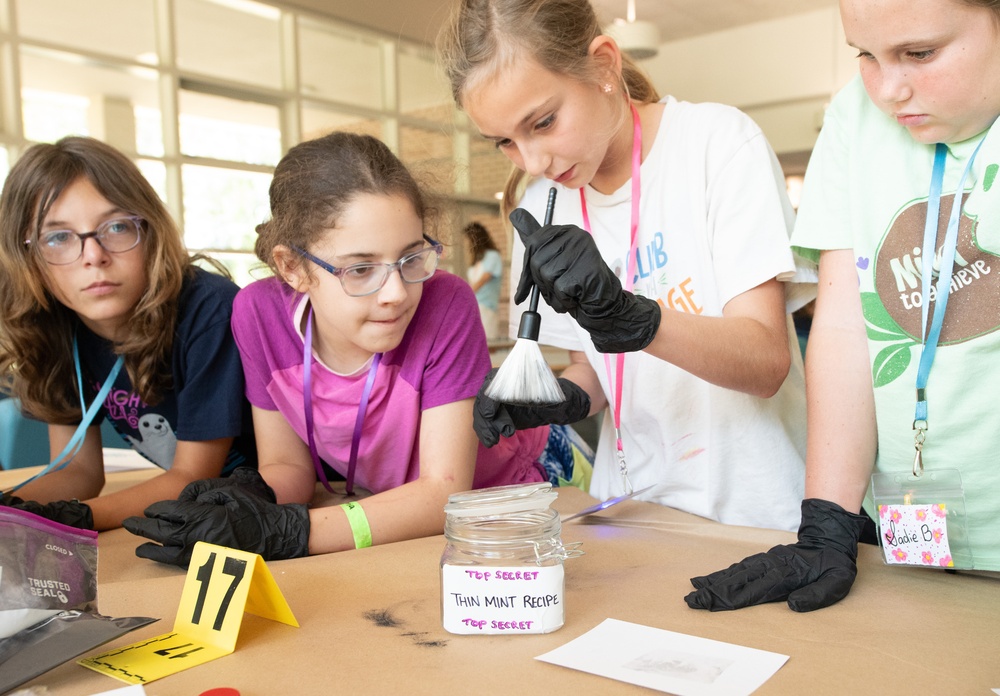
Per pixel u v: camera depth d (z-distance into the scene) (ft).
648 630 2.62
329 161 3.72
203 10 20.72
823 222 3.67
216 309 4.75
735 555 3.42
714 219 4.25
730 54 31.45
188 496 3.71
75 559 2.69
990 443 3.17
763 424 4.49
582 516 4.32
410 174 3.87
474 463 4.33
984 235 3.07
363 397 4.27
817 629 2.61
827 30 29.48
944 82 2.78
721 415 4.49
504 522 2.69
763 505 4.49
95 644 2.48
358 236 3.60
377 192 3.62
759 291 4.08
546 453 6.25
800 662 2.36
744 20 30.32
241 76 24.66
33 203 4.34
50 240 4.33
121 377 5.10
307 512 3.70
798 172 33.60
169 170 20.18
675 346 3.51
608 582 3.13
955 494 3.15
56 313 4.90
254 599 2.86
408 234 3.69
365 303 3.73
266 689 2.32
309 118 23.75
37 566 2.57
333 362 4.37
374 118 24.36
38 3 19.24
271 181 4.06
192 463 4.76
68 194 4.28
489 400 3.49
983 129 3.06
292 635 2.71
